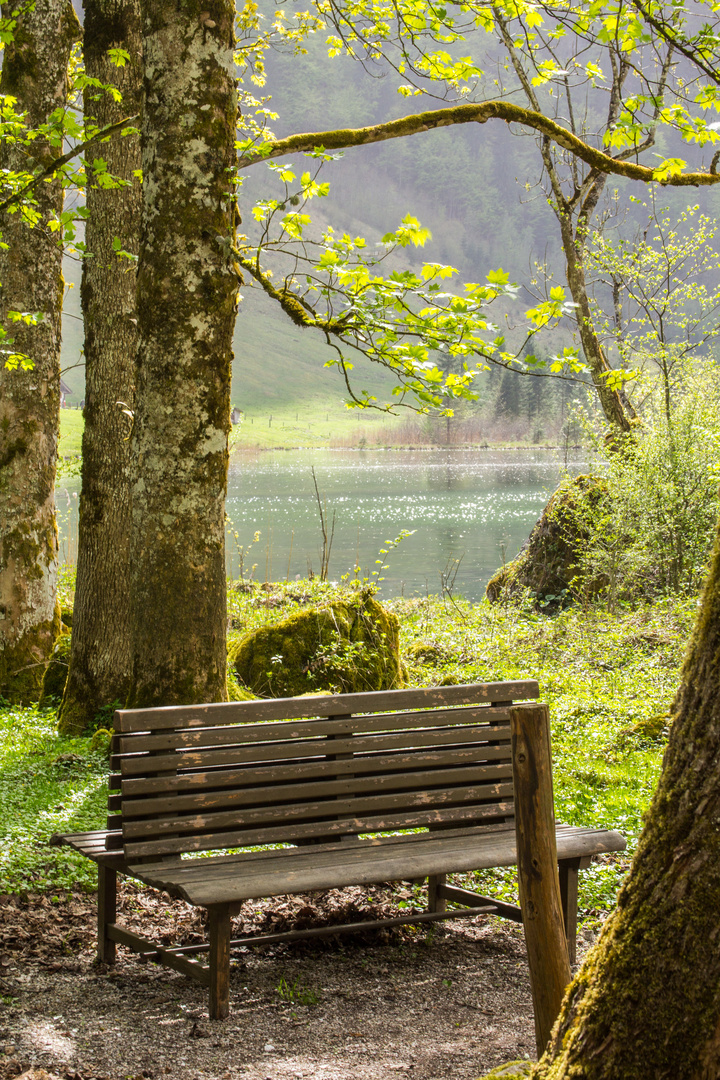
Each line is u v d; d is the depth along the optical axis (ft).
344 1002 12.81
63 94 34.99
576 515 52.13
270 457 386.73
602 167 29.25
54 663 34.94
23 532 34.99
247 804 13.11
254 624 45.32
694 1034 6.69
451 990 13.33
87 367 30.35
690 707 7.07
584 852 14.05
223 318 21.12
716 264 51.98
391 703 14.42
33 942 14.43
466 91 29.01
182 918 15.72
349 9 29.35
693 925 6.76
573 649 40.19
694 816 6.89
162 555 21.11
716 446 47.37
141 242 21.24
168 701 21.06
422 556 92.53
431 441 473.26
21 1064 10.57
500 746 15.30
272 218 19.84
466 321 18.63
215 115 20.74
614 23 24.57
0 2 34.76
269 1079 10.37
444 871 12.99
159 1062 10.79
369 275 19.01
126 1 30.14
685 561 48.14
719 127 17.71
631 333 53.36
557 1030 7.72
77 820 19.79
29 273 34.81
